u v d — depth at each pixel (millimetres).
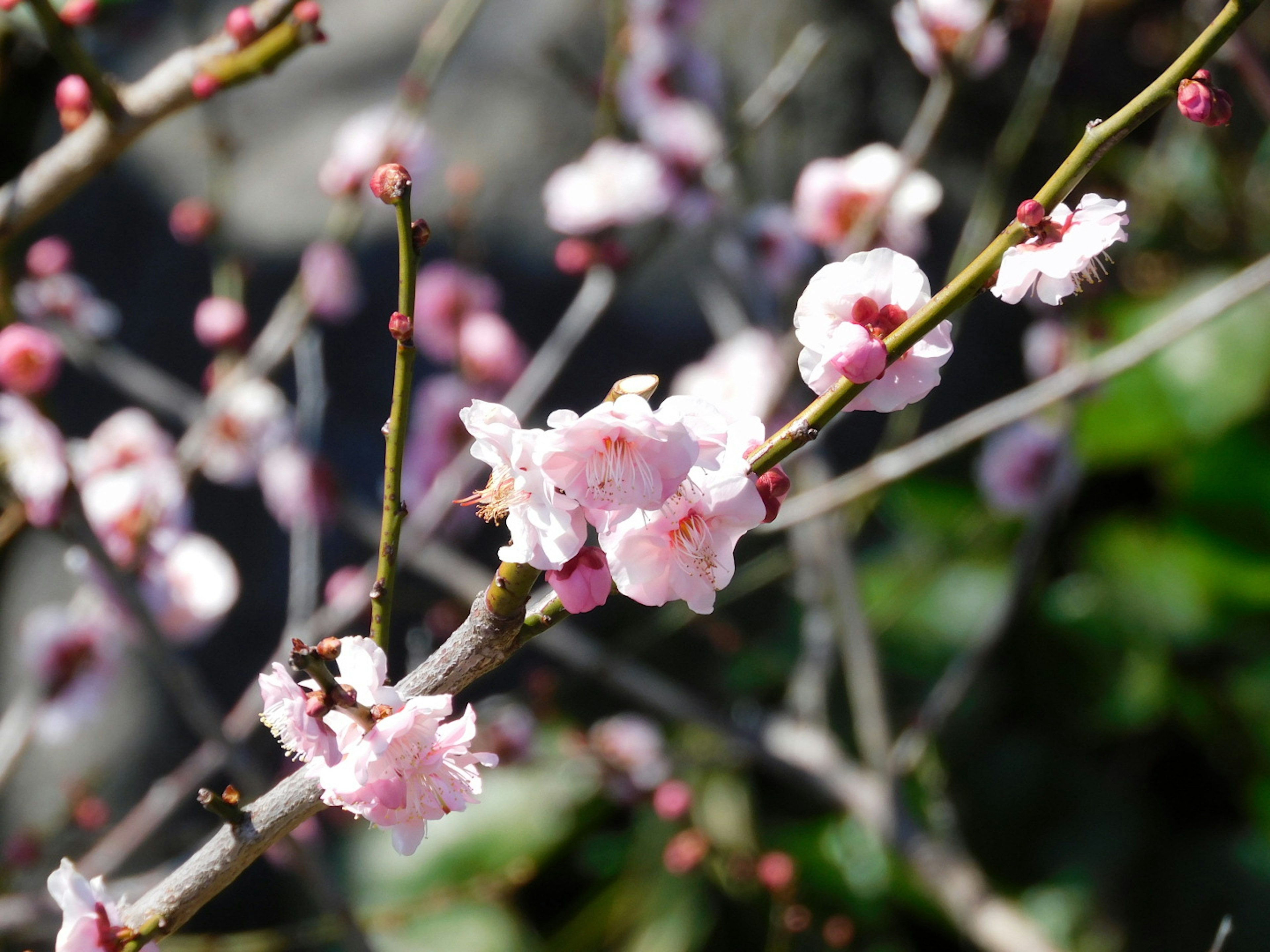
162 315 1830
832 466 1650
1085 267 716
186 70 845
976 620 1698
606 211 1272
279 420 1269
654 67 1343
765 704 1790
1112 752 1624
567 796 1561
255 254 1848
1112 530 1716
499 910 1514
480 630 710
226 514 1719
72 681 1113
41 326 1292
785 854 1479
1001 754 1622
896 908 1526
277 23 846
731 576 704
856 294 713
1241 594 1587
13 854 1157
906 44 1063
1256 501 1576
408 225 706
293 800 717
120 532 1085
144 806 1185
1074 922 1482
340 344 1796
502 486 707
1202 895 1479
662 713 1474
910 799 1499
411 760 698
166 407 1278
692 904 1525
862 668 1324
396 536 716
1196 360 1568
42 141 1642
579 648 1330
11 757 1088
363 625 1291
